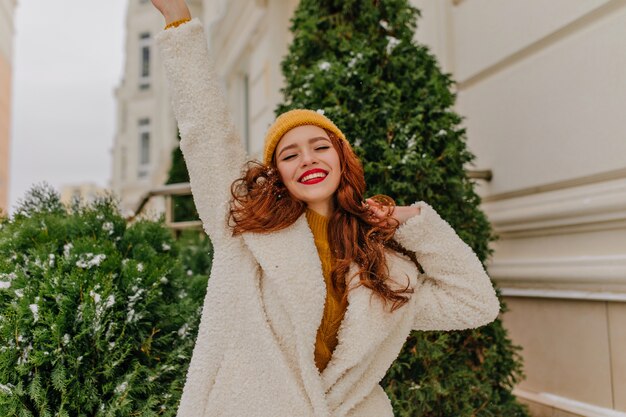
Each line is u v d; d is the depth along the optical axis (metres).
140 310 1.93
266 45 6.68
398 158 2.13
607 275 2.36
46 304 1.81
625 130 2.37
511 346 2.39
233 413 1.26
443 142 2.32
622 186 2.36
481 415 2.21
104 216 2.36
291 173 1.39
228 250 1.37
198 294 2.31
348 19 2.61
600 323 2.44
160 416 1.84
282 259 1.31
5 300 1.89
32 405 1.73
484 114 3.31
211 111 1.39
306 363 1.26
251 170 1.41
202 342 1.31
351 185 1.45
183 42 1.39
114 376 1.80
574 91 2.64
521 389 2.88
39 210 2.53
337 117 2.21
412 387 2.04
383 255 1.37
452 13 3.65
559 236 2.73
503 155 3.12
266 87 6.68
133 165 18.02
